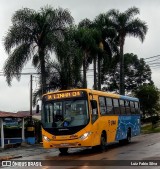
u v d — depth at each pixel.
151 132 48.00
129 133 28.59
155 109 69.12
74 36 39.44
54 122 20.98
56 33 35.19
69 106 20.97
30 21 34.72
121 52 52.09
